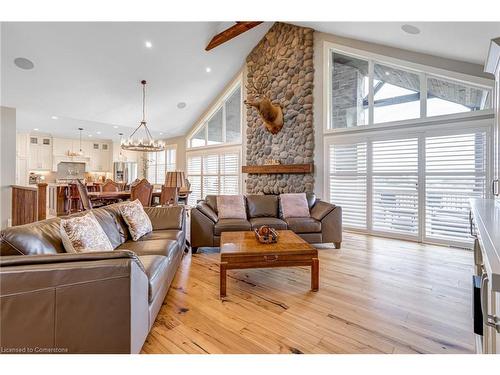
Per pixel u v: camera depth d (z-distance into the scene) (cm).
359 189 507
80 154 942
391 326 191
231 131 766
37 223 180
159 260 210
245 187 711
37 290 126
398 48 452
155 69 580
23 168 895
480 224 130
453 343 170
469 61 385
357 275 289
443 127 411
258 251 245
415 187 439
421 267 313
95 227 206
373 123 494
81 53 488
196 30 520
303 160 574
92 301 130
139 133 910
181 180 582
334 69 553
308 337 177
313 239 390
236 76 724
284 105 607
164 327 188
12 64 475
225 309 215
